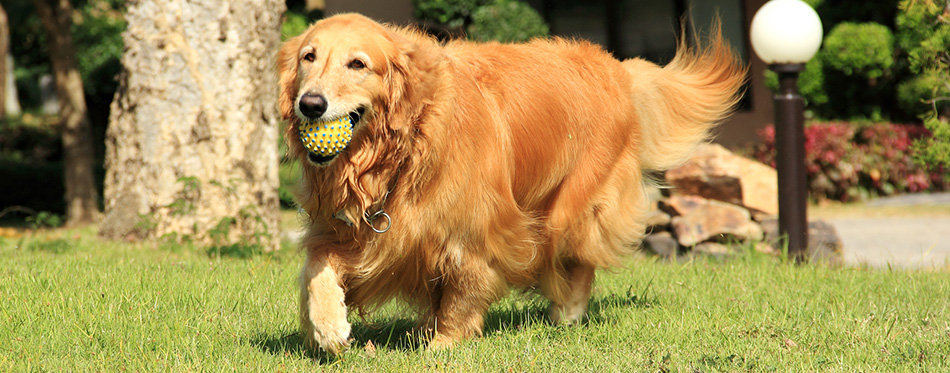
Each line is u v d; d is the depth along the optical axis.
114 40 26.03
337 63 4.54
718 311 6.51
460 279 5.23
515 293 6.43
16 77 39.28
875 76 20.73
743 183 12.02
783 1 9.92
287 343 5.52
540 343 5.60
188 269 8.07
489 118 5.20
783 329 5.89
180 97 10.50
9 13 22.16
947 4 9.62
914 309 6.60
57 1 17.31
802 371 4.88
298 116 4.66
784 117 9.92
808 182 19.94
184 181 10.45
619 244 6.25
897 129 20.81
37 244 10.73
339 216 4.94
